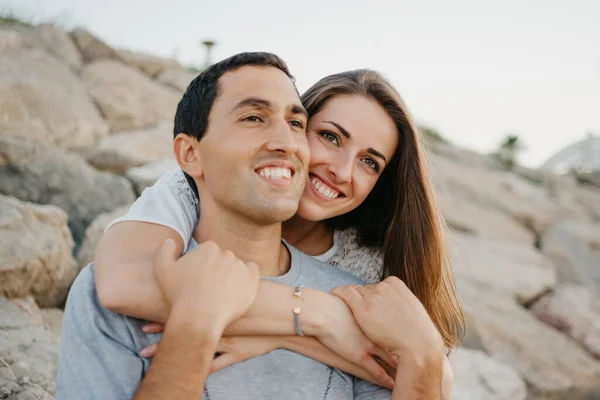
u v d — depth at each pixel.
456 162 14.77
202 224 2.06
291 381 1.93
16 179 5.90
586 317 8.41
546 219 12.64
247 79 1.93
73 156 6.50
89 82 9.33
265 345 1.91
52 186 6.02
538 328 7.57
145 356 1.80
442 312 2.83
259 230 1.99
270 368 1.92
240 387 1.87
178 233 2.04
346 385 2.05
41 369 2.95
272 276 2.10
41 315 3.99
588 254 11.56
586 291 9.39
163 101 9.85
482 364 5.81
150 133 8.60
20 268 3.97
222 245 2.02
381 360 2.06
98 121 8.29
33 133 7.18
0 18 10.24
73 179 6.14
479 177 13.88
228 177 1.90
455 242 9.62
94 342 1.80
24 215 4.33
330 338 1.95
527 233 11.86
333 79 2.58
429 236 2.76
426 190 2.73
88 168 6.50
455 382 5.39
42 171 6.03
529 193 13.93
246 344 1.89
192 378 1.63
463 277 8.45
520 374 6.60
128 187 6.50
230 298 1.73
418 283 2.77
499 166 16.56
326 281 2.19
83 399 1.75
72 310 1.85
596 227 13.15
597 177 18.84
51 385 2.86
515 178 15.30
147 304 1.77
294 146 1.89
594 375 6.88
